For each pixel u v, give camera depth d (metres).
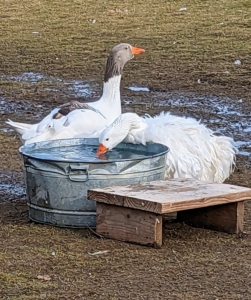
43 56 16.81
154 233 5.89
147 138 6.93
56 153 6.90
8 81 14.33
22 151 6.62
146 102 12.44
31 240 6.13
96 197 6.11
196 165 7.01
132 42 18.09
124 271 5.48
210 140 7.23
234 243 6.11
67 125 7.34
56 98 12.90
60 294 5.07
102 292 5.11
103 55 16.80
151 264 5.62
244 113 11.68
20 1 23.89
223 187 6.31
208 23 20.09
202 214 6.47
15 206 7.17
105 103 8.23
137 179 6.40
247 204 7.14
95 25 20.41
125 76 14.55
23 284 5.25
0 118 11.47
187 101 12.52
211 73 14.67
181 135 7.03
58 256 5.78
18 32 19.75
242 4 22.44
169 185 6.32
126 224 6.05
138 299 4.98
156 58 16.22
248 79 14.11
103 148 6.77
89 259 5.71
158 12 21.88
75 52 17.19
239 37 18.31
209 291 5.13
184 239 6.18
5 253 5.84
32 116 11.60
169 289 5.16
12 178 8.21
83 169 6.22
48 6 23.16
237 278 5.38
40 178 6.39
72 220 6.36
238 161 8.95
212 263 5.66
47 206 6.42
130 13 21.92
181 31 19.23
